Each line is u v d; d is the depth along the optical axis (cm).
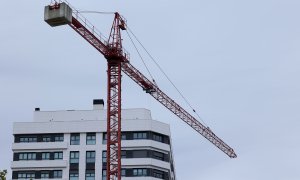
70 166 15150
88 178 15038
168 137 15488
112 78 13812
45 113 15962
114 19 13975
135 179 14762
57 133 15475
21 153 15388
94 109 16038
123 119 15312
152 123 15275
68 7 11550
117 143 13750
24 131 15525
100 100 16338
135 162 14875
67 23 11669
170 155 15700
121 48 13775
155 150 15125
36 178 15112
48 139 15488
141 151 15000
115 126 14038
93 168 15075
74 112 15938
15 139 15512
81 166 15125
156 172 14988
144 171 14825
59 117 15900
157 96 15650
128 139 15150
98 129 15375
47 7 11462
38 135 15525
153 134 15275
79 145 15300
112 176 14175
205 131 17175
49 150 15325
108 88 13762
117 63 13812
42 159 15275
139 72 14525
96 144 15275
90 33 12862
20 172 15225
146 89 15188
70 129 15450
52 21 11525
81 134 15400
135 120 15275
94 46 13425
